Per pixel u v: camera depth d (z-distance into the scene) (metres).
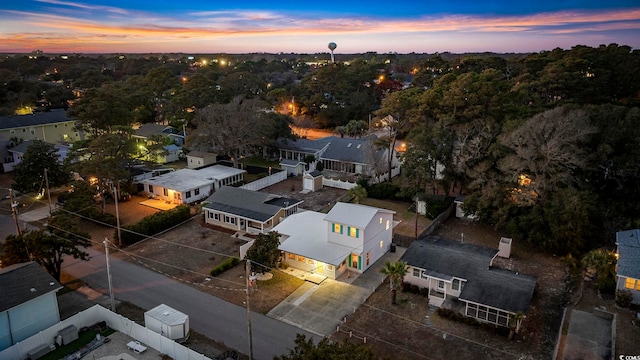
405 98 55.50
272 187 56.75
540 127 38.19
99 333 26.31
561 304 29.36
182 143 74.00
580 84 64.25
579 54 78.88
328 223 34.88
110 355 24.20
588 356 22.50
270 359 23.91
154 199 51.44
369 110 92.38
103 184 47.44
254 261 32.75
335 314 28.45
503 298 26.47
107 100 67.56
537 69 81.25
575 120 37.97
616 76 70.62
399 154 58.00
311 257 32.94
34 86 109.00
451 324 27.20
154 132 72.44
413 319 27.81
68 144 69.50
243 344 25.31
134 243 39.69
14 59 195.62
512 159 39.12
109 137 48.09
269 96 94.50
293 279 33.09
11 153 62.94
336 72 100.19
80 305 29.39
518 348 24.80
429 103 53.59
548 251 37.41
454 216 46.19
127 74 174.50
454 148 45.31
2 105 94.44
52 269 31.53
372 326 27.09
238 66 173.88
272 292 31.23
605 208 38.19
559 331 25.52
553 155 37.66
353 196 48.06
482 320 26.84
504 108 51.66
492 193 39.62
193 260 36.22
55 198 51.41
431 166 46.53
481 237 40.66
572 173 39.34
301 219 38.84
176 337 25.22
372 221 34.69
